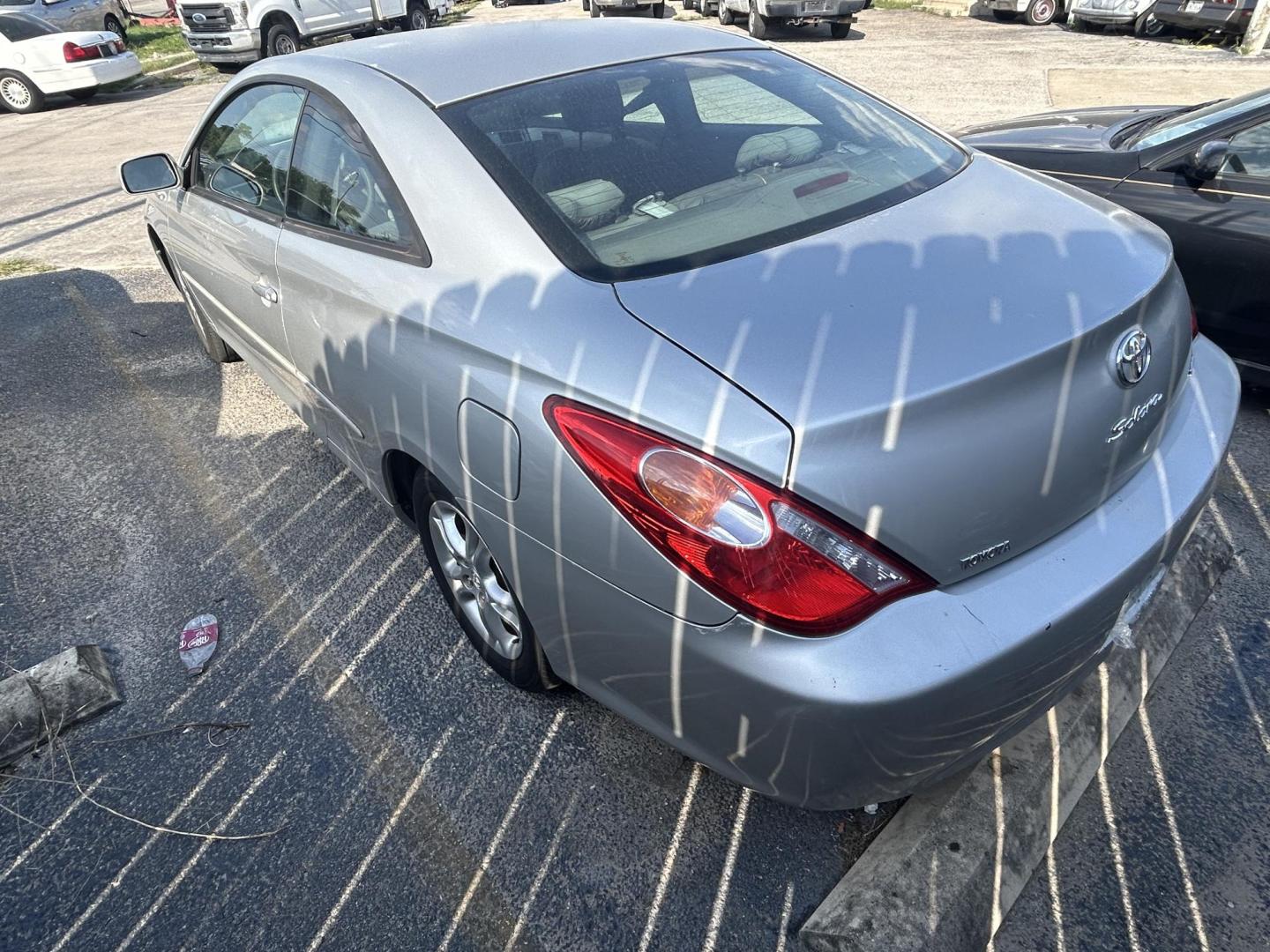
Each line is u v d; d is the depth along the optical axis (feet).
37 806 6.97
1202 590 8.17
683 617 4.86
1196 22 37.11
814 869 6.13
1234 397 6.68
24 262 19.51
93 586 9.32
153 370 14.07
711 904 5.95
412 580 9.10
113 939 5.99
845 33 44.24
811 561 4.48
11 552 9.93
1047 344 4.86
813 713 4.58
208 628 8.61
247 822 6.73
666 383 4.89
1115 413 5.22
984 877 5.80
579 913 5.95
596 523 5.08
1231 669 7.50
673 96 7.33
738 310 5.20
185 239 11.16
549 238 5.97
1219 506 9.47
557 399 5.27
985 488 4.74
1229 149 10.80
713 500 4.58
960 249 5.74
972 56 37.63
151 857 6.52
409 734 7.36
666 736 5.63
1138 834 6.25
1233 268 10.80
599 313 5.42
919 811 6.24
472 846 6.43
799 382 4.65
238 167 9.56
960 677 4.57
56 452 11.87
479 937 5.85
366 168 7.15
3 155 31.24
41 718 7.49
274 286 8.47
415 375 6.38
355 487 10.67
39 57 38.99
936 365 4.69
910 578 4.66
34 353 14.89
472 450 5.92
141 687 8.02
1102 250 5.85
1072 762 6.57
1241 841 6.19
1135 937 5.65
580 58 7.66
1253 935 5.64
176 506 10.58
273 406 12.70
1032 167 12.93
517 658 7.11
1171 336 5.82
